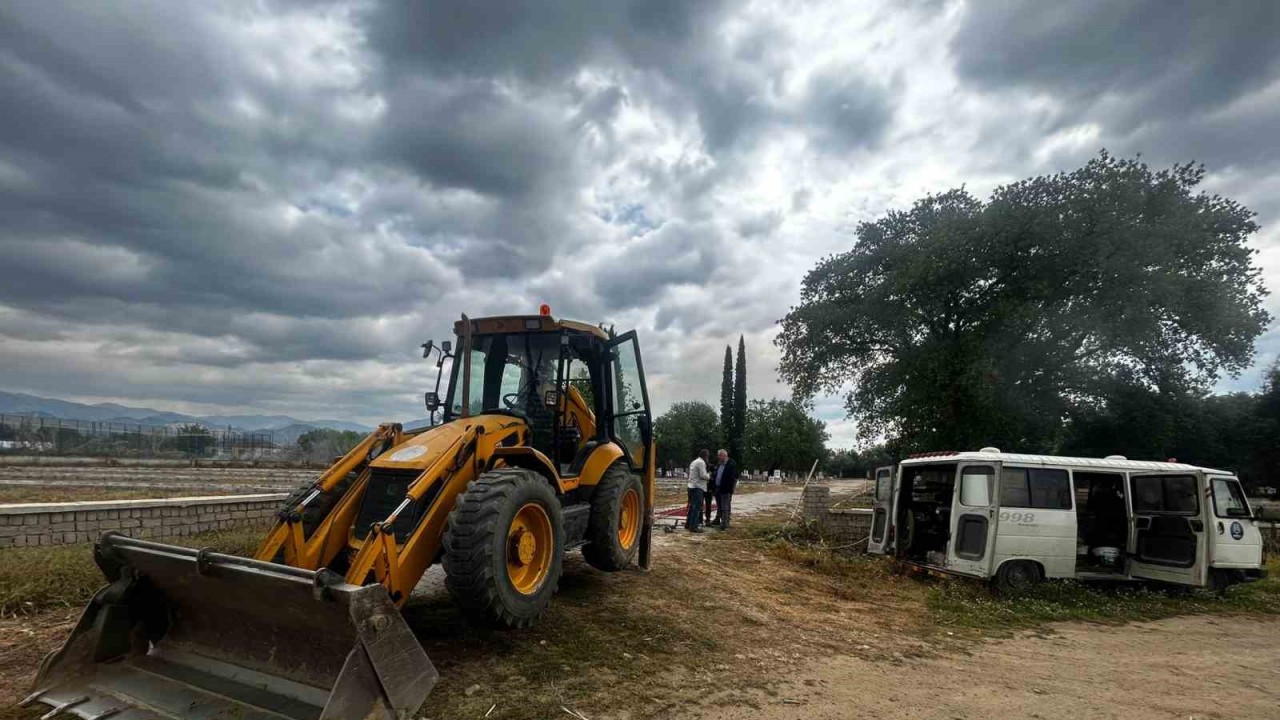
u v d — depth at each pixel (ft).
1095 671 18.69
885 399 82.74
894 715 14.26
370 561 13.73
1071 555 29.27
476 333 23.52
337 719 10.32
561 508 18.99
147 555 13.65
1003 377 70.49
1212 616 27.30
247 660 13.29
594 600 21.49
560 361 22.41
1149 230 66.54
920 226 80.69
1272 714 15.55
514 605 15.52
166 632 14.51
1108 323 68.18
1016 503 29.14
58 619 17.26
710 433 197.26
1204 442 83.76
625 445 25.66
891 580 30.27
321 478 17.66
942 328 78.74
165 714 11.87
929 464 32.73
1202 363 73.72
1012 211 70.08
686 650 17.49
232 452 136.46
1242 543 30.55
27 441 117.08
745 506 68.13
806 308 87.76
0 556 20.93
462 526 14.89
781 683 15.74
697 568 28.76
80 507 25.16
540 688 14.17
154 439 130.93
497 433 18.39
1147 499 31.81
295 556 15.83
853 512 40.68
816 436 192.85
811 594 26.43
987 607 25.95
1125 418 76.84
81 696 12.52
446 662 15.28
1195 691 17.17
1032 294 71.10
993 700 15.69
